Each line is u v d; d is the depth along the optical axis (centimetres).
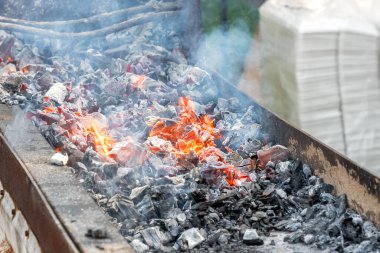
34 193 546
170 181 637
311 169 654
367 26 486
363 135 503
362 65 491
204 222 577
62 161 591
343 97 500
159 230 557
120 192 623
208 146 730
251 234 545
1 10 1057
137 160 667
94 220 493
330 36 495
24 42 998
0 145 652
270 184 643
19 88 844
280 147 688
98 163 645
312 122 514
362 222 554
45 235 516
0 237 650
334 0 518
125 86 848
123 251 452
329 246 532
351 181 584
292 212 594
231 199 608
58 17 1057
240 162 688
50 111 777
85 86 869
